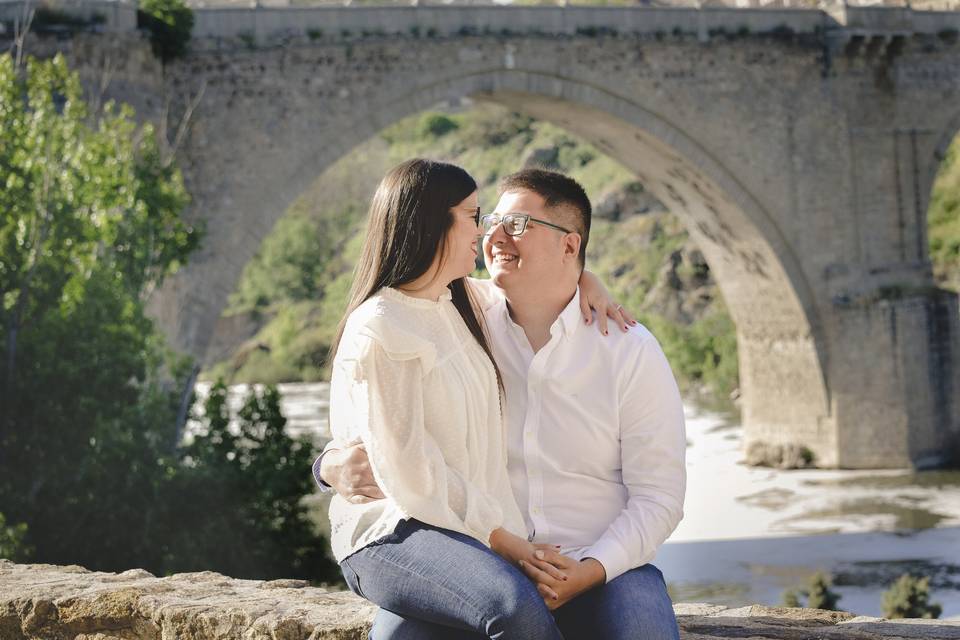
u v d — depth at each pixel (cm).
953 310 4072
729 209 3853
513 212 414
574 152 9231
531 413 410
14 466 1981
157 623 448
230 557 2277
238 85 3077
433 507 362
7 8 2739
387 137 10288
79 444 2005
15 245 2048
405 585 362
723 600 2469
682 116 3625
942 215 6222
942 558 2750
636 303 6844
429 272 382
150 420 2103
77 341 2011
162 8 2939
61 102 2631
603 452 410
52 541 1986
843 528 3097
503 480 394
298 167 3136
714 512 3366
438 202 376
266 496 2419
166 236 2409
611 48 3500
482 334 400
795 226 3847
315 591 480
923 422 3994
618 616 376
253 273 9044
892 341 3947
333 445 399
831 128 3866
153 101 2931
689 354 6203
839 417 3953
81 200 2105
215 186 3061
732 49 3697
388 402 363
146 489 2062
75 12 2764
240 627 429
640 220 7638
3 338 2003
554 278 413
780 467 4025
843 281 3922
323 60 3153
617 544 387
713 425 5012
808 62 3825
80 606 462
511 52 3350
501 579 350
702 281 6919
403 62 3231
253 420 2552
